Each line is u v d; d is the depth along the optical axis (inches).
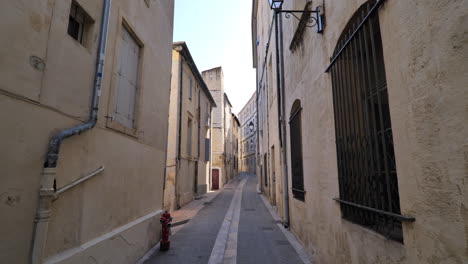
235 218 420.2
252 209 517.7
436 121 74.0
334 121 159.3
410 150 86.0
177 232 324.2
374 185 112.0
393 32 94.9
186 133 594.6
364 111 123.6
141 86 236.4
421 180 80.6
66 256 131.0
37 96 116.7
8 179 102.1
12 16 104.0
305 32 227.5
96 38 165.5
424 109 78.9
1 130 99.2
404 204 89.5
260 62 743.7
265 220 400.8
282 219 386.3
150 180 257.9
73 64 142.2
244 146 2650.1
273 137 492.7
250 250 246.8
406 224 88.1
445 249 70.4
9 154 102.6
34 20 115.2
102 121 169.9
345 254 141.6
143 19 242.8
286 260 217.3
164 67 307.7
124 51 211.3
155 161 273.6
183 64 571.5
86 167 151.4
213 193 842.8
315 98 199.2
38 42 117.5
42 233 114.7
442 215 71.7
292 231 309.7
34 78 115.1
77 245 143.0
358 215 128.0
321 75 183.5
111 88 182.2
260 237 295.3
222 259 221.8
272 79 490.6
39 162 117.1
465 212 63.9
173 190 486.6
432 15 75.0
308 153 222.7
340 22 146.9
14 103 104.8
